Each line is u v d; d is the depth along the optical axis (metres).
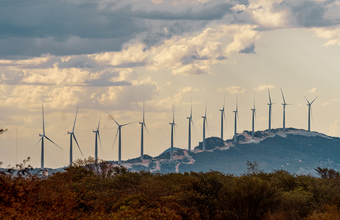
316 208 94.75
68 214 67.25
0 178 52.62
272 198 93.12
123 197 101.44
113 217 76.06
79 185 109.06
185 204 90.94
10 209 55.31
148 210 80.38
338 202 96.31
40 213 61.22
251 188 91.31
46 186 87.62
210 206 91.94
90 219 73.25
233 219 90.69
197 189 99.25
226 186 98.12
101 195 101.44
